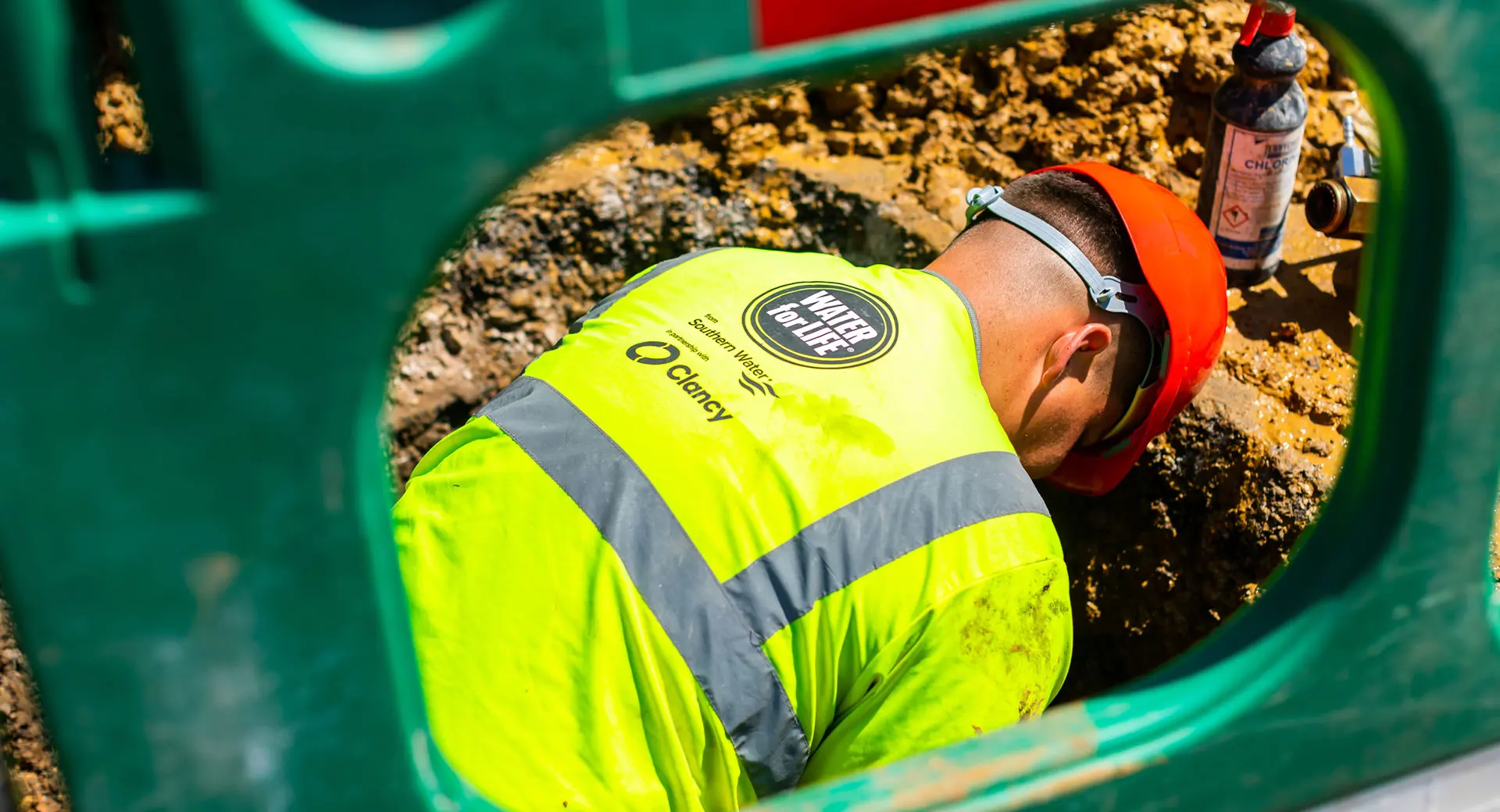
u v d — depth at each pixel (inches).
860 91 116.0
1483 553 35.5
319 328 23.2
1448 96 29.3
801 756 63.1
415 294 23.8
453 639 60.6
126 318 21.9
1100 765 34.2
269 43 21.0
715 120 116.3
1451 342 32.3
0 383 21.6
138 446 22.9
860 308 68.3
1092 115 112.1
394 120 22.1
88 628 24.0
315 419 23.9
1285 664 35.3
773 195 115.3
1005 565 59.7
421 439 113.7
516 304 114.6
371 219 22.7
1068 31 113.7
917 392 63.7
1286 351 94.8
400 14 21.9
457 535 63.6
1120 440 80.7
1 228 20.6
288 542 24.7
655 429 63.0
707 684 58.6
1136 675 102.1
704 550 59.8
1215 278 75.3
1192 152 109.6
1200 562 95.7
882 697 61.1
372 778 27.8
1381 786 38.4
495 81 22.4
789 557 59.4
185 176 21.7
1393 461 34.2
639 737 58.6
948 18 24.6
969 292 72.3
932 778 33.8
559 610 59.5
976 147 114.0
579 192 113.9
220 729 25.8
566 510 61.5
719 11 23.2
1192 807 35.9
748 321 67.8
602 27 22.6
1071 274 71.9
